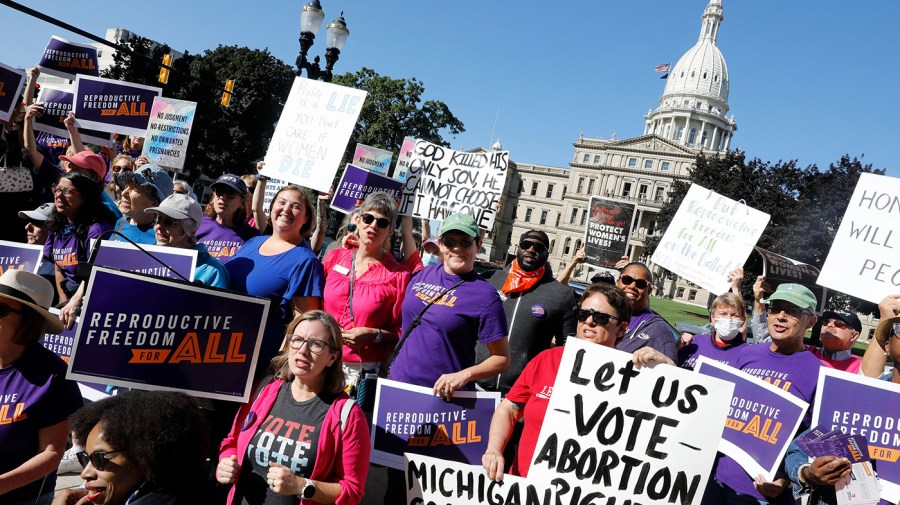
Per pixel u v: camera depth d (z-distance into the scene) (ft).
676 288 223.30
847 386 9.88
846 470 8.75
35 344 8.31
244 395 9.78
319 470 8.30
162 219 11.66
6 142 21.57
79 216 14.10
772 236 101.30
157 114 25.25
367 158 39.01
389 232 12.89
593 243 23.06
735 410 10.62
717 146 378.12
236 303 9.78
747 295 94.63
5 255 13.34
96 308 8.80
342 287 12.70
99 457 6.23
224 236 15.81
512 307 14.65
